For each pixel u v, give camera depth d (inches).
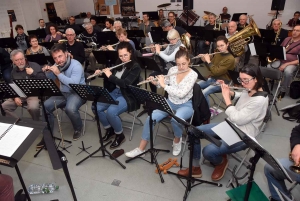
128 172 99.7
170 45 149.7
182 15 273.3
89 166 104.6
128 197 87.2
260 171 96.6
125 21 318.0
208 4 304.7
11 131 65.7
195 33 229.1
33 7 339.0
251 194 70.5
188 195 86.2
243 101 81.4
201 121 97.3
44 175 100.9
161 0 324.5
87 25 222.5
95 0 361.4
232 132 73.5
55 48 111.4
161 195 87.2
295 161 65.2
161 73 143.1
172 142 118.2
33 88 93.3
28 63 127.0
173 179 94.6
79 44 185.6
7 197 61.1
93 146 119.0
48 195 90.1
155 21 292.8
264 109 77.0
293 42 157.8
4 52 175.6
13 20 313.4
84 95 94.7
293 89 154.0
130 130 130.7
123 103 112.2
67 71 116.6
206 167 100.7
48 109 118.3
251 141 57.7
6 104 128.0
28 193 87.3
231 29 182.7
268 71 121.0
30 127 67.1
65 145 120.4
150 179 95.3
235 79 114.0
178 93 97.2
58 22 347.9
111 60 151.9
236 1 290.4
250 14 288.4
